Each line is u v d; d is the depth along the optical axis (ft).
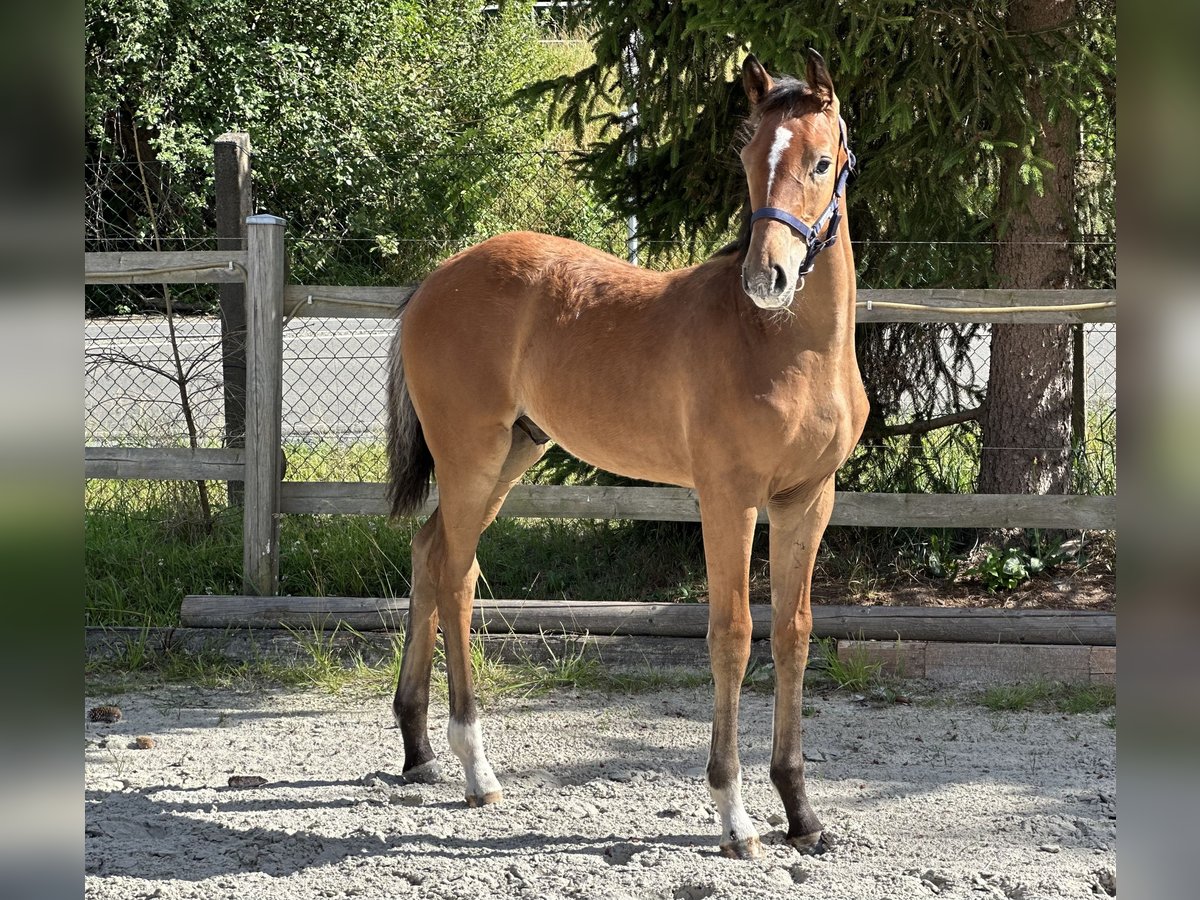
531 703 14.79
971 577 17.74
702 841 10.57
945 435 19.89
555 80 18.06
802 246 8.87
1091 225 18.74
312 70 42.47
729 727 10.16
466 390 11.89
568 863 9.88
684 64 16.70
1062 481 18.07
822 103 9.12
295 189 41.88
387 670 15.79
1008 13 16.26
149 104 38.01
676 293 10.77
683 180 18.12
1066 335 17.93
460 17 46.73
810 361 9.75
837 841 10.44
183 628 16.57
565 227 31.45
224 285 18.49
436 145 43.39
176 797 11.73
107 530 18.70
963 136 15.65
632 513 16.44
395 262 38.81
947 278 17.71
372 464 23.27
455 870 9.81
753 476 9.95
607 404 10.96
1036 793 11.65
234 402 18.67
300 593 17.88
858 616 15.75
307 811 11.38
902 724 13.87
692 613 16.06
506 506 16.57
